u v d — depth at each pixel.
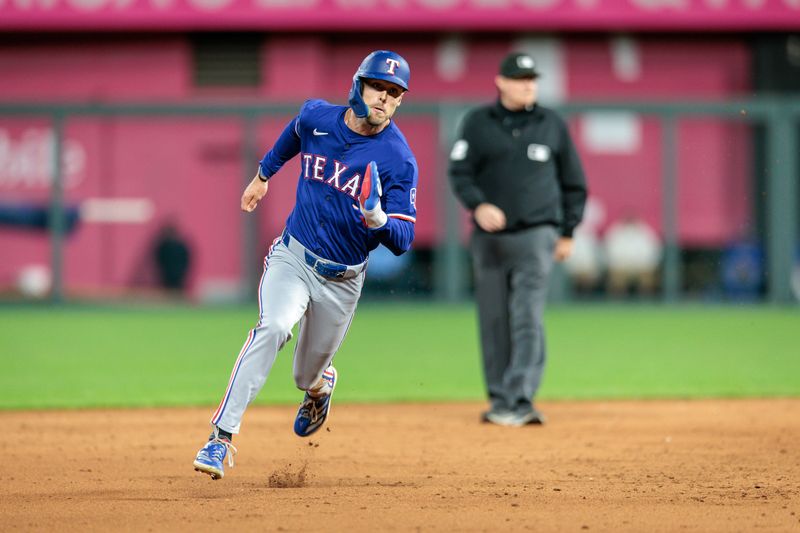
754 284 79.06
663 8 81.81
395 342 54.94
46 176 79.06
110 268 78.81
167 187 78.75
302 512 18.02
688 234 79.44
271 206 77.81
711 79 83.81
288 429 29.17
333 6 81.56
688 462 23.75
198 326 63.03
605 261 78.94
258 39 82.94
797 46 82.94
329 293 20.72
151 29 82.00
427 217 77.44
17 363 46.22
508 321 30.25
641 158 80.25
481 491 20.09
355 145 20.08
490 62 83.62
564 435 27.95
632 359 47.84
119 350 51.12
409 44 83.50
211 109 76.94
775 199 78.19
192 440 27.30
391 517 17.64
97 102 76.75
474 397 36.47
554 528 16.95
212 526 16.98
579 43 83.75
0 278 78.69
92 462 23.91
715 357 48.56
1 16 81.56
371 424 30.12
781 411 32.59
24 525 17.16
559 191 30.19
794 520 17.58
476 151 29.78
